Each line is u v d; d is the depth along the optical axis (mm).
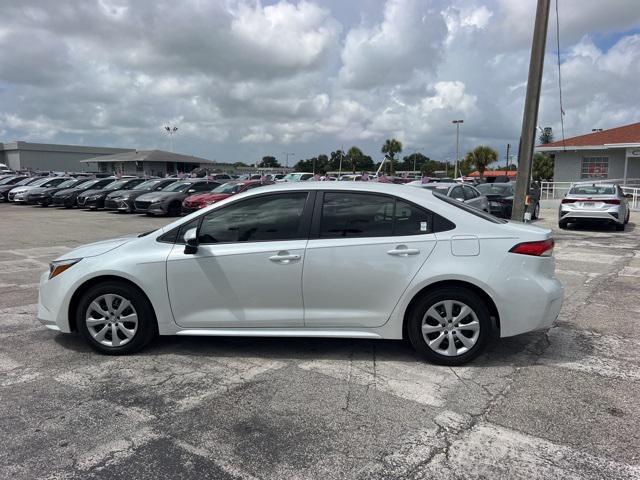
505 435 3332
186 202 20766
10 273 9047
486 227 4461
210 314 4621
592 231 14898
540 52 10836
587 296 7027
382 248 4395
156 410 3713
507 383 4129
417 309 4430
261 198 4641
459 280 4332
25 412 3697
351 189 4582
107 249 4809
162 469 2988
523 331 4395
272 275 4484
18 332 5527
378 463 3035
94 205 25719
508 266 4328
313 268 4434
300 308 4516
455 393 3951
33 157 84938
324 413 3648
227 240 4633
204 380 4230
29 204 30344
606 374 4305
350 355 4762
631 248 11500
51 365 4578
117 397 3930
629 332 5434
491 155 53719
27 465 3035
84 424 3518
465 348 4430
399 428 3432
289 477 2906
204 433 3391
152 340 5199
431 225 4453
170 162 70250
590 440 3268
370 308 4457
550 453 3125
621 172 27750
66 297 4742
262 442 3277
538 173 55250
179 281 4602
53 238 14289
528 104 11070
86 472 2963
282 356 4750
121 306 4750
